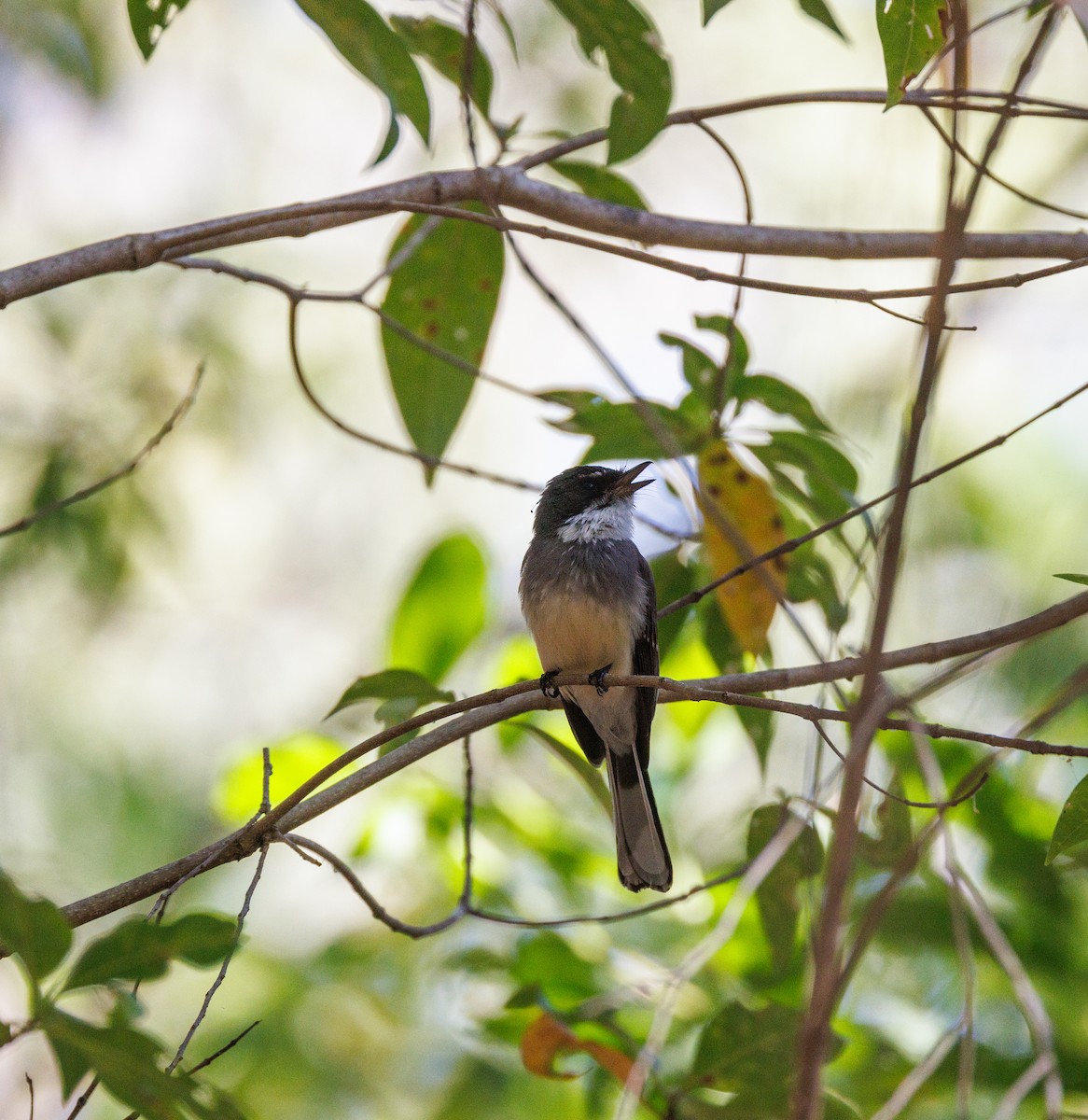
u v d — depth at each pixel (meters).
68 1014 5.05
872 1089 8.98
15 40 16.20
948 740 9.61
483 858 10.38
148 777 16.25
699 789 12.05
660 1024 6.23
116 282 16.12
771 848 6.44
